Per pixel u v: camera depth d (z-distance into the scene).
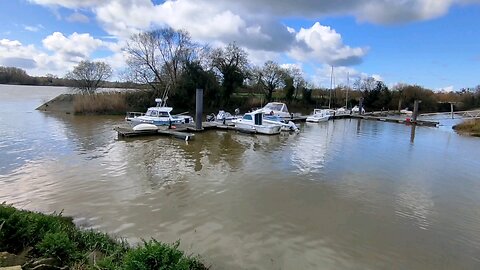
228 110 46.81
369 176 14.19
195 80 43.41
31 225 5.73
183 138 22.00
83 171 13.18
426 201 11.29
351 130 32.00
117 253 5.94
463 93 72.75
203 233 8.10
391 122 41.78
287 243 7.79
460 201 11.45
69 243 5.38
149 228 8.26
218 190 11.47
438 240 8.36
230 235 8.06
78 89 44.47
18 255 4.93
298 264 6.88
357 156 18.56
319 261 7.05
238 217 9.18
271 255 7.20
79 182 11.74
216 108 46.28
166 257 4.51
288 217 9.34
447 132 32.47
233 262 6.82
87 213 9.06
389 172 15.05
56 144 18.69
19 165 13.80
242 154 18.02
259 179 13.02
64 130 24.41
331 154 18.91
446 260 7.39
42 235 5.65
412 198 11.52
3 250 5.11
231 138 23.72
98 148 18.00
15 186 11.13
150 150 18.09
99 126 27.33
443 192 12.41
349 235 8.38
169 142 20.92
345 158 17.84
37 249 5.20
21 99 54.28
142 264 4.40
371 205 10.61
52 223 6.38
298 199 10.89
